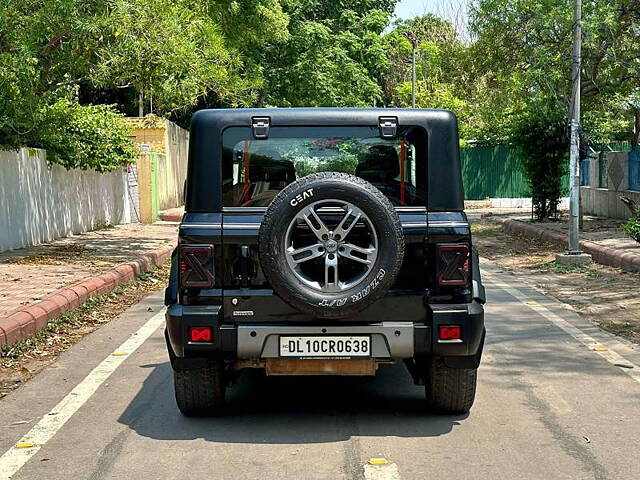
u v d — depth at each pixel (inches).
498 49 864.3
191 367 236.4
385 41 1690.5
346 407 267.4
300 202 221.1
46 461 218.2
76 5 598.5
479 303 243.6
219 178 238.1
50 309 402.6
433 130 241.4
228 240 231.9
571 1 771.4
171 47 653.3
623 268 593.6
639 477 203.8
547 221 970.1
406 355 231.9
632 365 319.6
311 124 245.3
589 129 1008.9
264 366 238.8
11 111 625.3
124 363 329.4
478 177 1545.3
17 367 326.6
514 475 204.8
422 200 242.2
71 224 842.8
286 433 240.1
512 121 1130.0
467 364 235.8
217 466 213.0
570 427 243.8
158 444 231.3
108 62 645.9
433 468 209.8
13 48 605.3
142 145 1111.6
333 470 209.0
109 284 517.0
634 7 768.3
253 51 1470.2
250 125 243.4
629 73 812.6
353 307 223.0
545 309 442.6
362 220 223.0
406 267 232.4
